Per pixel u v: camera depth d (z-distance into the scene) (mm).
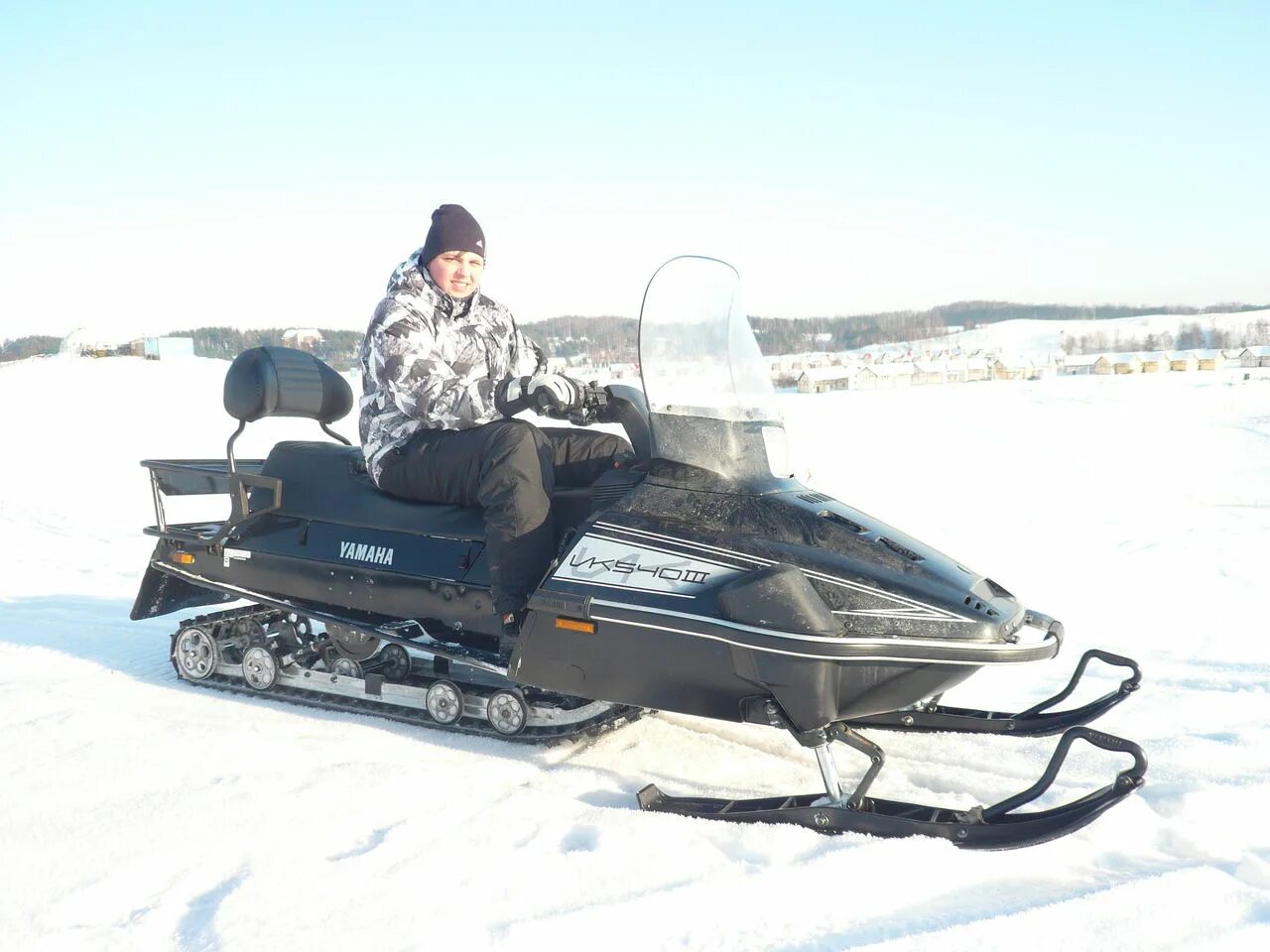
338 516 3875
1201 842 2699
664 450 3279
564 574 3150
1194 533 7977
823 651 2727
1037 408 27938
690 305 3350
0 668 4551
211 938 2279
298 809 2971
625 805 3100
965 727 3498
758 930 2289
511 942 2246
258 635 4332
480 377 3906
